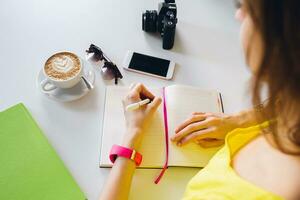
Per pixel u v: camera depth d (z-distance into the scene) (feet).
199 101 2.57
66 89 2.62
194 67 2.85
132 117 2.39
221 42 3.02
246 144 1.96
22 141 2.33
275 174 1.55
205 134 2.36
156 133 2.41
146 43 2.97
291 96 1.27
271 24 1.18
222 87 2.75
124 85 2.71
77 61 2.60
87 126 2.49
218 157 2.01
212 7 3.26
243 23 1.41
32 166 2.22
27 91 2.65
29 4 3.18
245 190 1.57
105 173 2.27
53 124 2.49
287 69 1.22
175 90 2.59
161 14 2.84
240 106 2.64
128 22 3.12
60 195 2.12
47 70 2.53
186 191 2.02
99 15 3.15
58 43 2.94
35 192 2.12
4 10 3.12
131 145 2.25
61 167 2.23
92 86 2.64
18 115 2.45
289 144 1.49
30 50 2.88
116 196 2.03
